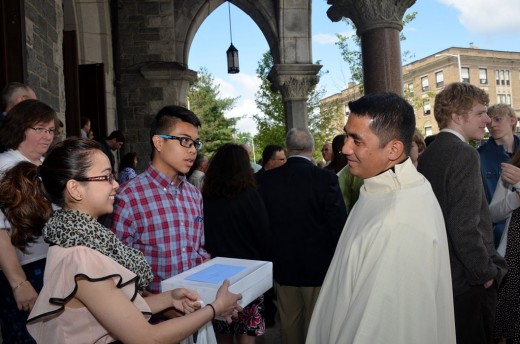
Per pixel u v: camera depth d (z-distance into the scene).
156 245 2.06
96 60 8.88
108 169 1.49
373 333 1.27
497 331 2.50
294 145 3.10
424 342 1.28
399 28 4.87
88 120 6.43
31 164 2.09
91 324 1.34
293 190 2.98
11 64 3.59
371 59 4.85
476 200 1.98
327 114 18.30
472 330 2.07
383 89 4.80
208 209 2.79
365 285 1.32
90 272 1.29
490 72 40.16
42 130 2.37
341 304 1.41
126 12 10.34
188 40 11.52
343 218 2.92
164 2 10.45
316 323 1.58
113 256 1.43
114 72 10.22
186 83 10.55
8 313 2.11
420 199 1.39
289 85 11.87
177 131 2.09
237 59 11.65
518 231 2.45
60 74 5.07
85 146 1.46
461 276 2.06
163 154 2.11
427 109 37.06
